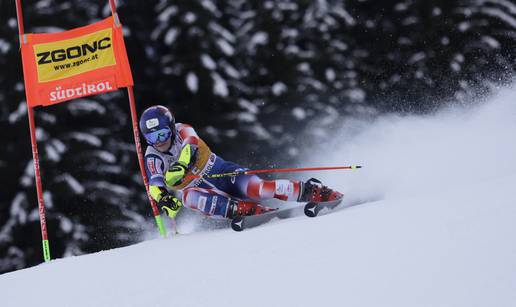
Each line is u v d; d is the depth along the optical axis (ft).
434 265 35.65
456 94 212.64
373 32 226.79
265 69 207.00
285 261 42.60
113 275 49.55
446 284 33.04
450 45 220.23
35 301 46.37
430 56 218.18
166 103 204.74
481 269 33.73
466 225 40.93
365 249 41.04
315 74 208.23
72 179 162.61
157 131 61.77
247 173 64.49
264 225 62.44
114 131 186.60
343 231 46.75
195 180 65.21
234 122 197.57
